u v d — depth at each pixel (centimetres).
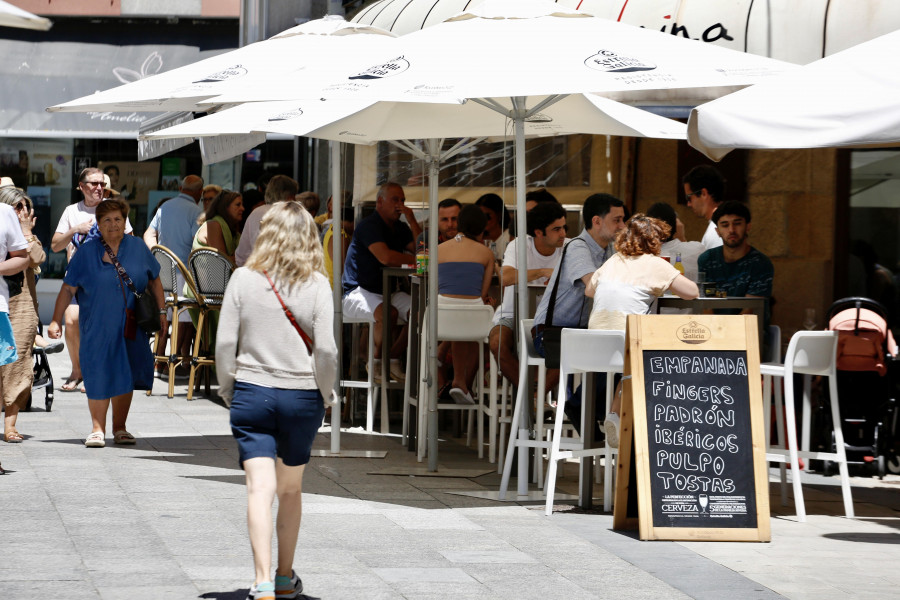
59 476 1378
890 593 992
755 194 2047
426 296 1686
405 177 2359
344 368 1994
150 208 3481
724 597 967
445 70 1243
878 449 1597
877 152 1959
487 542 1145
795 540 1202
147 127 2356
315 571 1007
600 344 1270
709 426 1207
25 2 3509
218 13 3519
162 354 2336
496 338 1598
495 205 1991
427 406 1602
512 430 1389
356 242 1931
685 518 1187
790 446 1312
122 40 3528
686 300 1350
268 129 1405
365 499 1342
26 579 937
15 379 1612
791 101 1141
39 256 1636
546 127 1616
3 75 3472
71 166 3469
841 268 1980
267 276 905
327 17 1742
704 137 1159
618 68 1245
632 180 2145
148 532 1120
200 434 1762
